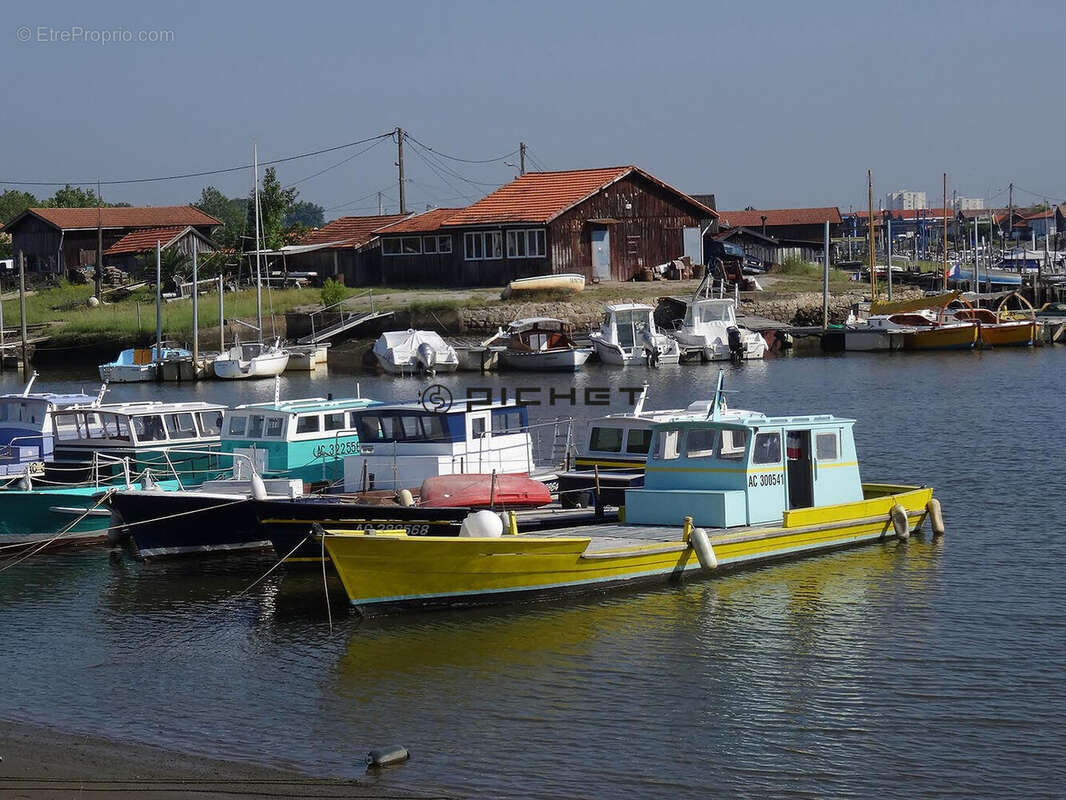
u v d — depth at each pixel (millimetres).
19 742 14266
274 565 21688
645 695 15516
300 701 15547
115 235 94000
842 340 65688
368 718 14945
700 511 20812
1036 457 31406
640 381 52906
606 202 75188
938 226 165000
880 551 22125
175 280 78938
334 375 59750
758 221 134750
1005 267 122938
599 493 22469
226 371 58250
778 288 77375
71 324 68375
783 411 41781
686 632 17828
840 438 22344
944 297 71000
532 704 15281
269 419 25094
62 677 16656
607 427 25766
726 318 62625
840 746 13969
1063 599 19141
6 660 17422
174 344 64062
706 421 21141
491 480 21000
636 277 76125
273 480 23641
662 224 77562
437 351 58406
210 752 13969
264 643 17812
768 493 21125
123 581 21641
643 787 13023
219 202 186000
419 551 18000
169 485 24984
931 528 23641
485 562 18406
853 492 22609
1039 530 23578
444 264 76062
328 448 25297
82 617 19531
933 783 13039
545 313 65500
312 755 13867
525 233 73375
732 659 16734
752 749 13898
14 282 89500
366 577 18141
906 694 15422
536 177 78812
